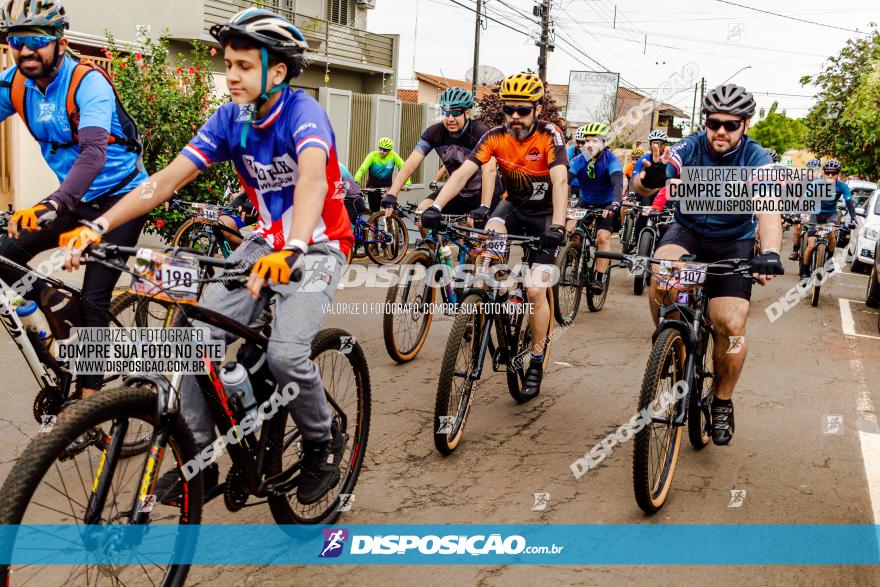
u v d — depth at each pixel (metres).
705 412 4.31
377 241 10.83
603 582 3.00
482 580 2.98
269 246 3.01
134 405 2.30
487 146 4.92
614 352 6.64
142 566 2.56
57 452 2.10
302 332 2.83
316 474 3.12
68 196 3.25
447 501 3.65
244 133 2.82
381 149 12.21
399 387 5.37
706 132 4.01
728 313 3.99
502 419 4.86
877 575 3.13
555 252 4.96
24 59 3.38
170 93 9.02
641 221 11.70
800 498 3.85
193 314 2.56
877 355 7.02
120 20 16.28
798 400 5.49
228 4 16.72
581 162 8.45
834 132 22.84
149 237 10.59
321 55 19.41
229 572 2.95
